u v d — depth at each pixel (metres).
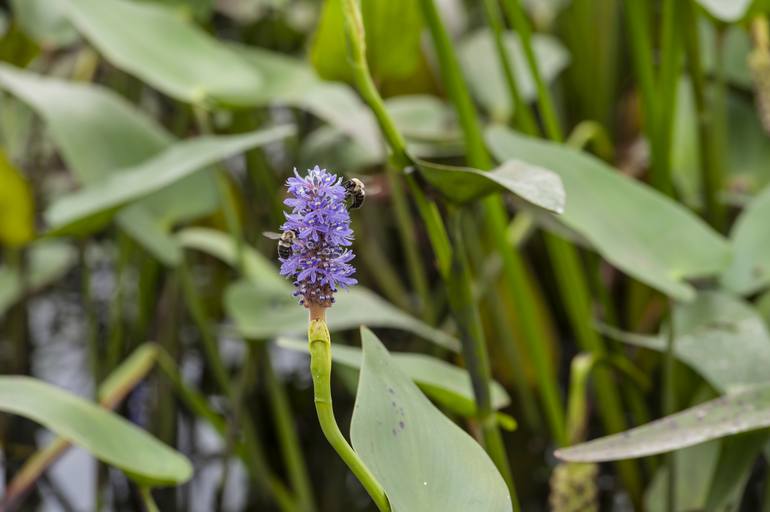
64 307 3.61
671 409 2.09
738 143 2.74
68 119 2.45
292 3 3.56
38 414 1.94
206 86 2.51
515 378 2.81
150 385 2.95
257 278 2.55
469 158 2.11
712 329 2.09
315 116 3.53
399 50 2.07
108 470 2.68
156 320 3.22
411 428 1.69
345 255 1.63
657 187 2.32
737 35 2.77
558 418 2.22
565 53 3.02
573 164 2.07
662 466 2.19
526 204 2.15
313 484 2.96
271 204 3.02
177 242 2.50
